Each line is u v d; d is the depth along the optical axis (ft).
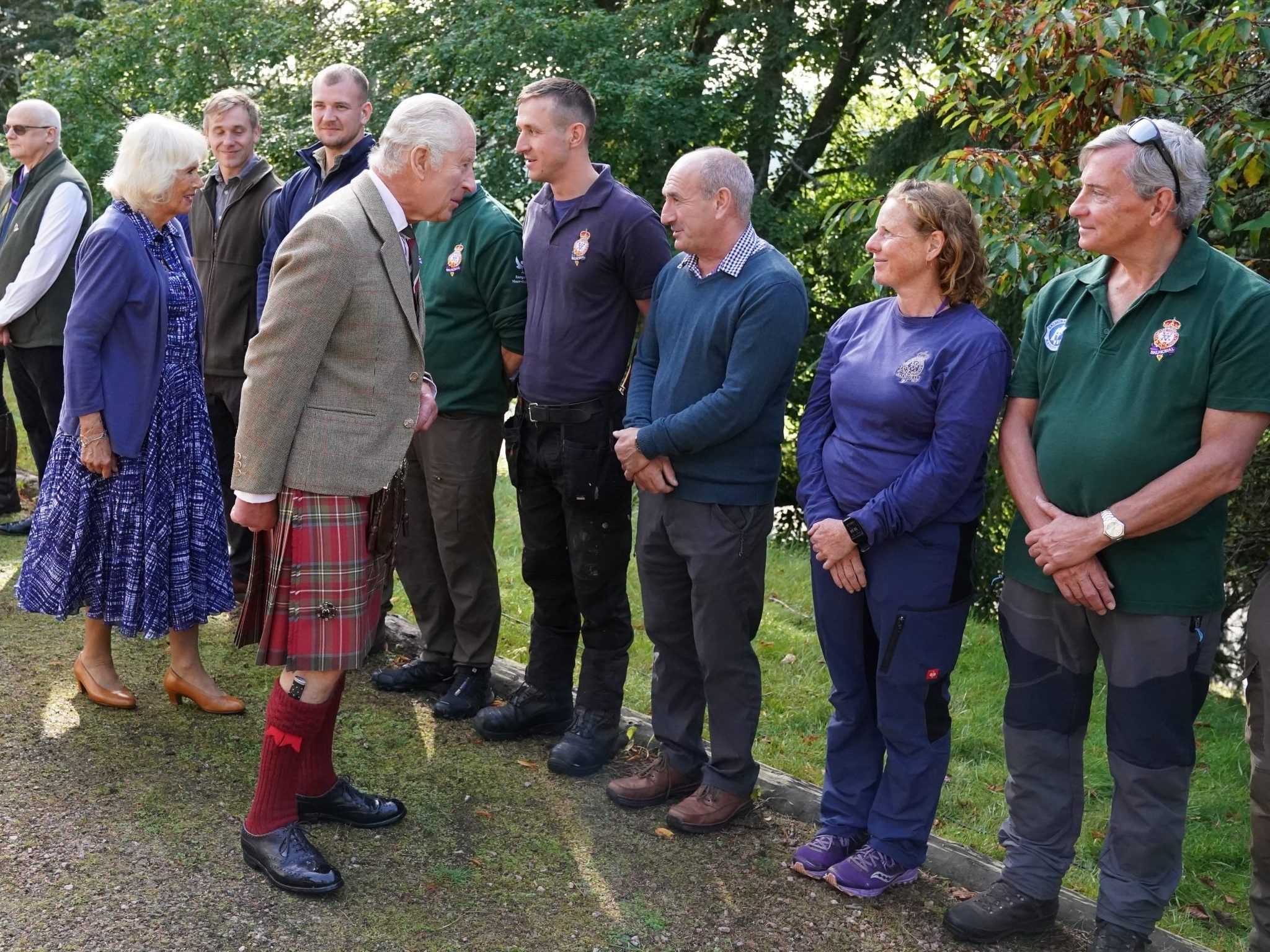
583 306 9.67
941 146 28.40
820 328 37.32
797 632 15.07
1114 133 7.30
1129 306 7.45
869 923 8.25
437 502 10.82
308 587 7.82
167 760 9.71
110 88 42.22
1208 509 7.47
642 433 8.87
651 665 13.04
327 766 8.85
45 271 13.96
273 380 7.54
